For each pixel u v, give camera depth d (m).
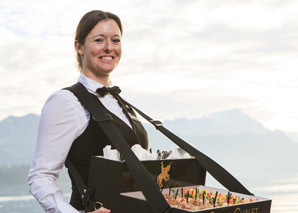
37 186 1.24
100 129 1.32
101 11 1.44
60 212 1.20
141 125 1.55
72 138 1.29
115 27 1.43
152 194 1.05
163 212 1.02
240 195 1.26
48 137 1.27
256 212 1.12
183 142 1.41
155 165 1.22
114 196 1.14
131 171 1.11
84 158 1.31
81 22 1.43
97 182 1.20
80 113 1.30
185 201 1.17
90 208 1.21
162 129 1.46
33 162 1.28
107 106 1.42
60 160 1.28
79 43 1.46
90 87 1.42
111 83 1.55
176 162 1.28
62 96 1.29
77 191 1.31
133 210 1.10
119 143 1.19
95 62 1.41
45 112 1.29
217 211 1.02
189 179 1.33
